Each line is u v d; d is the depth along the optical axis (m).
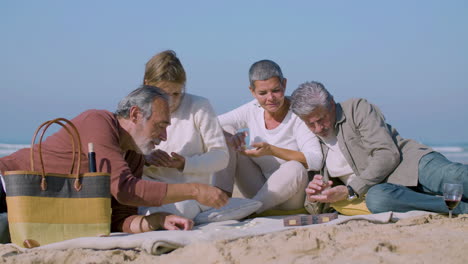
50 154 4.20
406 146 5.23
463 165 4.84
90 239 3.71
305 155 5.51
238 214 4.98
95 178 3.89
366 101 5.34
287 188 5.39
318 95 5.11
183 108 5.12
